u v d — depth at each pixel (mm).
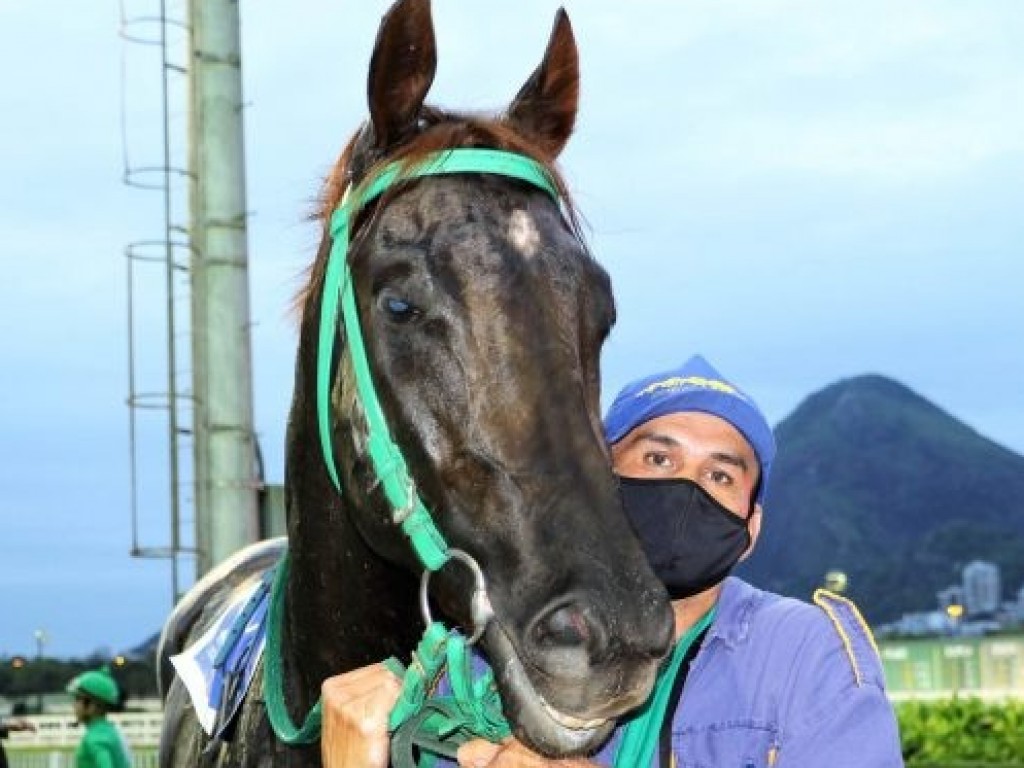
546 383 2258
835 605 2508
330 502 2627
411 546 2369
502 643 2232
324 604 2689
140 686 22828
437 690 2598
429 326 2305
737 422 2506
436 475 2293
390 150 2557
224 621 3338
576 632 2102
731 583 2602
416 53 2541
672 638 2121
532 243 2338
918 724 15797
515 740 2324
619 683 2096
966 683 22594
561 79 2717
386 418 2357
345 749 2369
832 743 2338
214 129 8883
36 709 22406
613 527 2186
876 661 2424
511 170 2426
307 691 2771
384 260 2352
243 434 8750
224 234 8836
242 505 8703
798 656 2422
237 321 8828
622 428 2562
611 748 2477
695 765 2412
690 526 2436
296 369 2723
